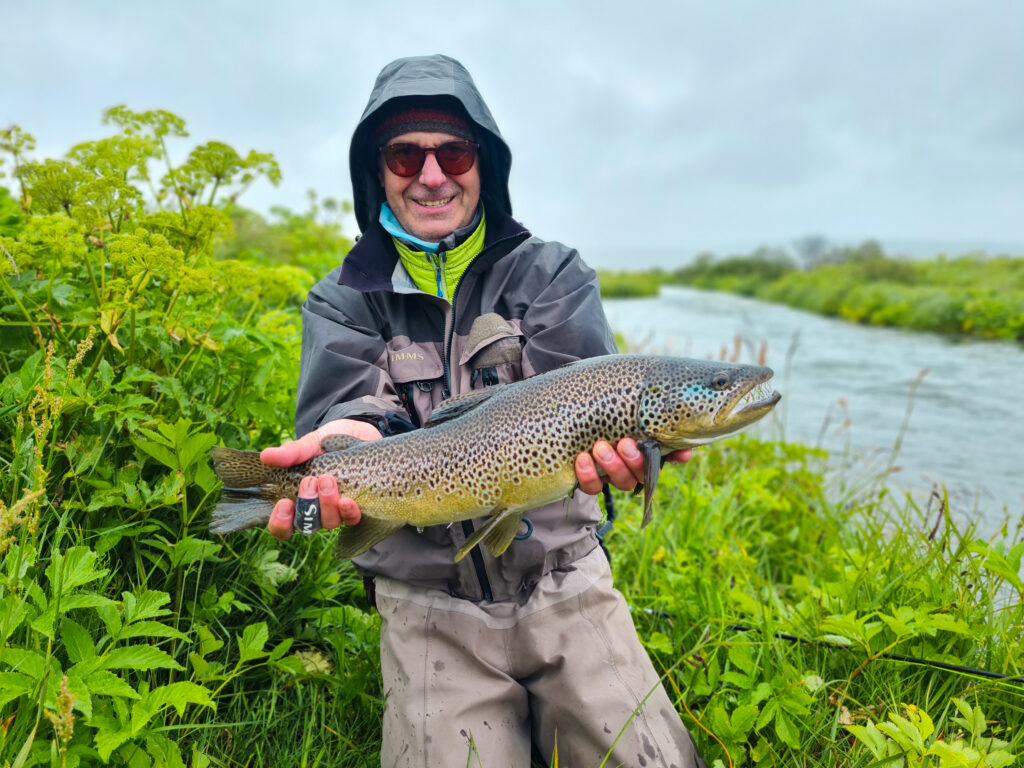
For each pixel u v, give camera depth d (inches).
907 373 175.3
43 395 32.2
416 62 43.5
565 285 41.9
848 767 36.9
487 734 36.0
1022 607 43.5
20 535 30.4
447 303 41.7
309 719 38.8
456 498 35.1
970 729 35.4
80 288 44.5
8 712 29.6
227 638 40.2
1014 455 104.3
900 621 40.6
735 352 98.3
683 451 37.4
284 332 58.0
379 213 45.6
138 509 37.1
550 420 33.9
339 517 36.1
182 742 35.3
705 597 48.6
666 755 34.8
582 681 36.9
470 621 38.6
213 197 48.7
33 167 44.2
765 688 38.0
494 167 45.6
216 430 44.3
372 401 40.0
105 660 29.0
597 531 42.3
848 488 87.7
